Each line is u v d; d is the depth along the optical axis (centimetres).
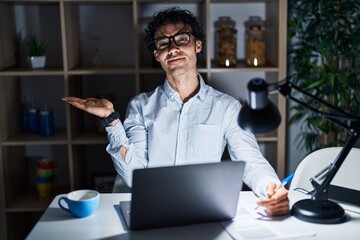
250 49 325
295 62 339
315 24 326
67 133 319
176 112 256
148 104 260
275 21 316
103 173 356
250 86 167
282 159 320
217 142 254
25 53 347
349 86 331
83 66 345
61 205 183
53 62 347
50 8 341
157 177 163
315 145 360
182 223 174
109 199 199
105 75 351
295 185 227
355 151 229
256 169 218
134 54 325
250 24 345
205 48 342
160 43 250
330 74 322
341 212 177
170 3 336
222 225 175
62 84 352
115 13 344
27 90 353
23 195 346
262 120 168
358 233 167
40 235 167
